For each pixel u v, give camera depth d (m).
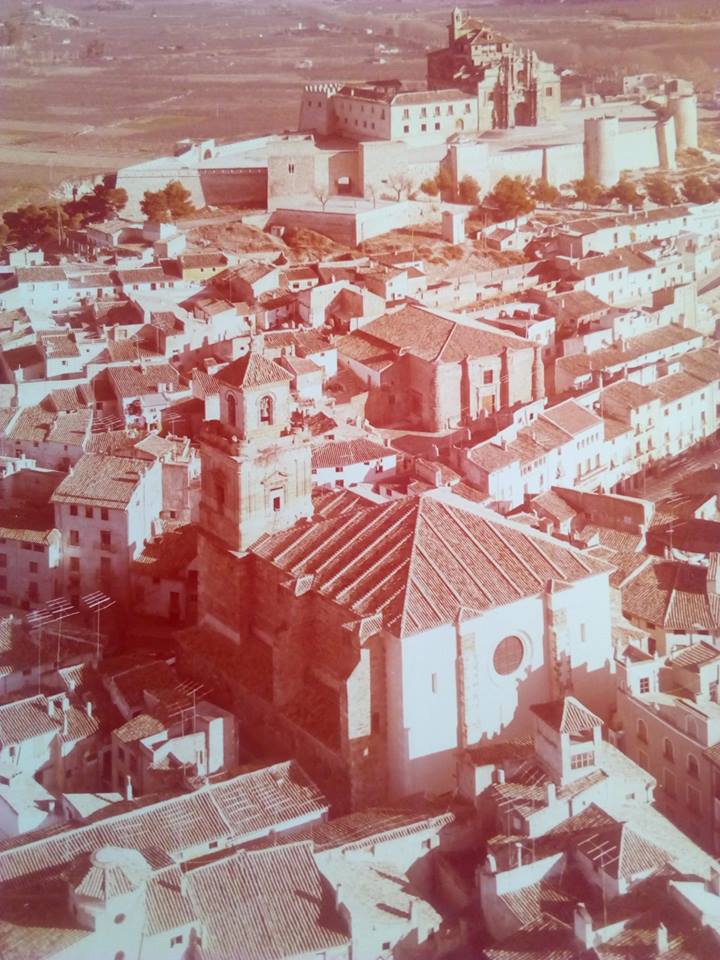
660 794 137.50
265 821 128.88
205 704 147.38
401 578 140.38
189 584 181.50
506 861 121.62
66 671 156.62
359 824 127.94
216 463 156.00
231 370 154.12
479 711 139.88
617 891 115.94
